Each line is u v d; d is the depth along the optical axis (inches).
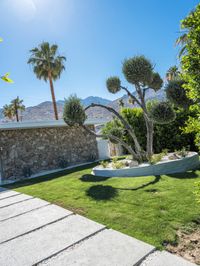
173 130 499.2
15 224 192.2
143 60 343.9
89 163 567.5
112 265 123.3
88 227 170.7
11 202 256.5
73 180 335.9
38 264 132.0
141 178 296.4
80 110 348.5
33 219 198.7
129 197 221.6
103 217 183.9
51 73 1044.5
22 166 469.1
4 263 136.6
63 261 132.3
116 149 666.8
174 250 132.0
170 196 207.8
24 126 452.8
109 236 154.0
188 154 387.9
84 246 145.8
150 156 370.9
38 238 163.3
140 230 156.0
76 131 592.1
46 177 410.6
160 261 122.6
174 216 167.9
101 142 658.8
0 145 442.3
